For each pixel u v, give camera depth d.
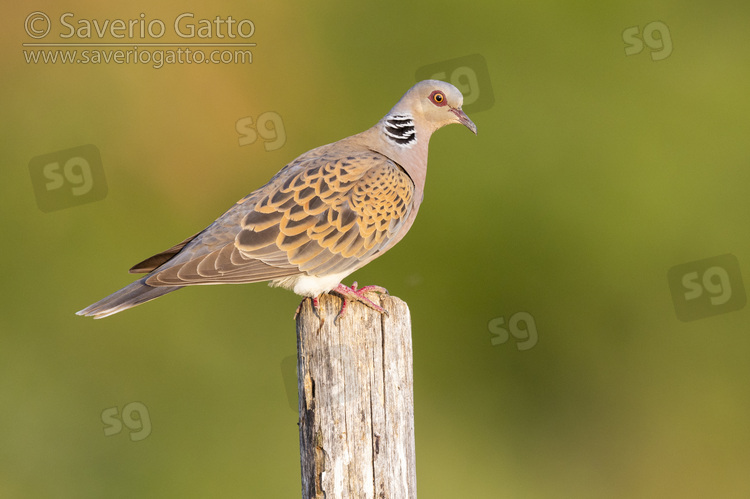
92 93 19.12
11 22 19.00
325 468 7.09
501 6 19.23
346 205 8.69
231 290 18.19
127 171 19.06
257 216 8.45
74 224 18.77
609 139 18.55
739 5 18.95
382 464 7.10
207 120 19.45
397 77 19.75
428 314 18.14
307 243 8.48
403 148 9.55
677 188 18.22
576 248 18.12
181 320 18.05
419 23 19.75
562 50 18.97
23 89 18.98
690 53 18.92
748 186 18.30
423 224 18.16
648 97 18.78
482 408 18.06
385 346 7.17
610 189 18.28
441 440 17.89
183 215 19.16
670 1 18.97
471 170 18.30
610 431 18.09
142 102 19.28
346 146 9.23
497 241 18.14
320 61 19.97
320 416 7.11
